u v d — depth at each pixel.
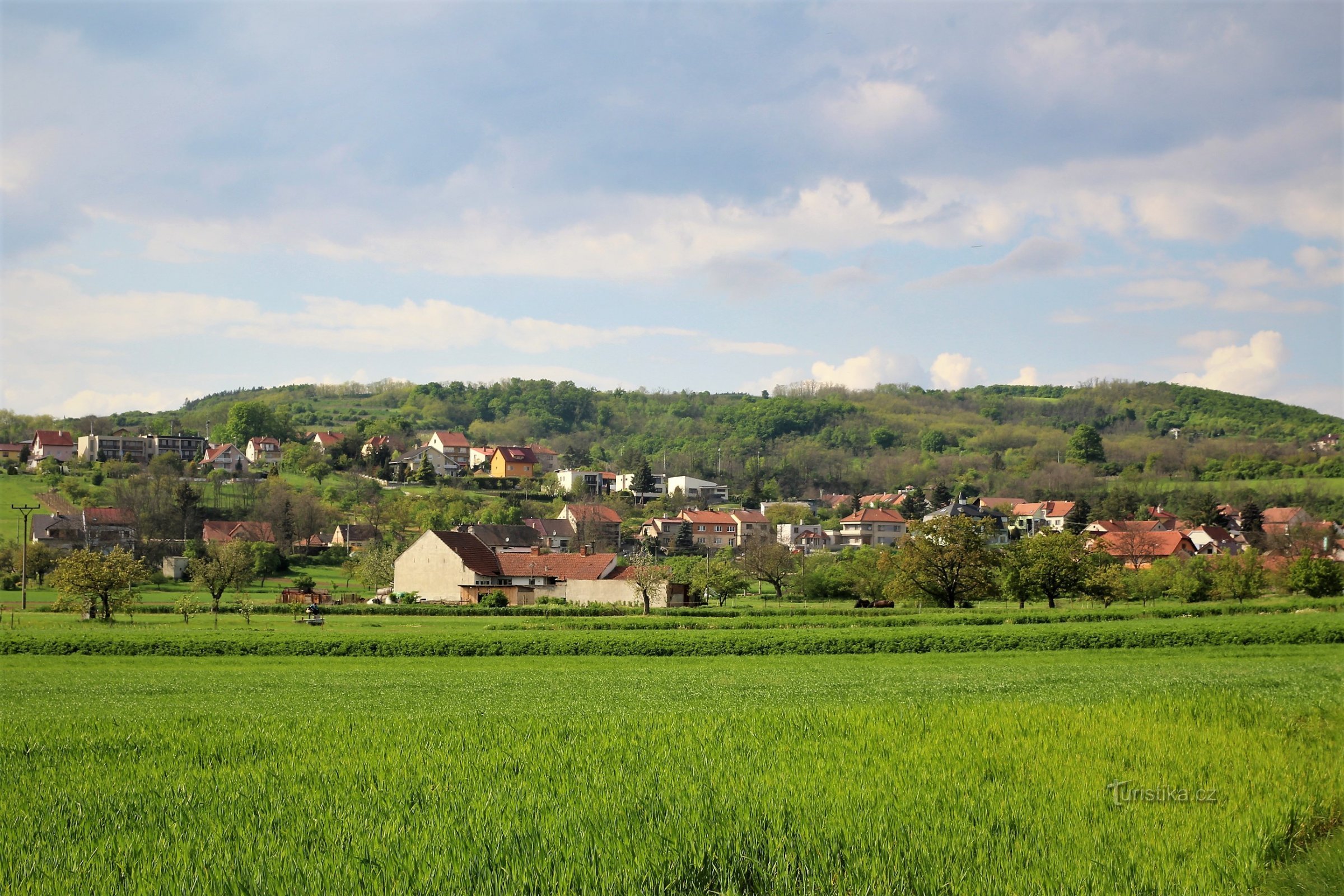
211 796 16.89
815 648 60.25
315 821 14.86
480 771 18.62
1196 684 39.62
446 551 105.38
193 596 100.69
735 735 22.58
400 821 14.79
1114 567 92.69
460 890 11.66
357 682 45.06
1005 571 91.50
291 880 12.12
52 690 41.91
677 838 13.45
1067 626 63.69
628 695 38.09
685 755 20.05
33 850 13.80
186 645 60.12
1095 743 21.27
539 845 13.24
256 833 14.41
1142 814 15.38
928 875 12.27
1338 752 20.61
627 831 13.94
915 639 60.56
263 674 49.12
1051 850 13.51
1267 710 26.06
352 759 20.19
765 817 14.72
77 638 61.16
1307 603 79.81
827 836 13.72
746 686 41.53
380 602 102.00
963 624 71.75
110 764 20.14
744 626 71.25
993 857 13.12
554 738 22.52
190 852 13.47
